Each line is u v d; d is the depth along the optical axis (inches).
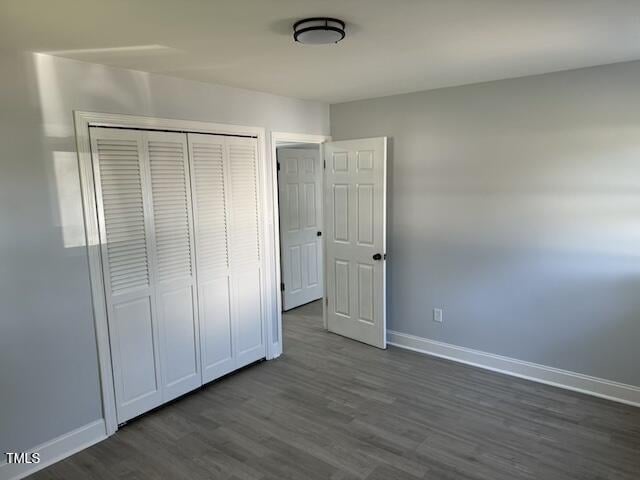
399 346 169.6
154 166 118.6
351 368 150.7
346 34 86.7
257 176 147.7
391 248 166.7
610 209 120.1
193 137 127.6
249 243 147.3
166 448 108.0
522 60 110.3
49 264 100.3
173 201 124.0
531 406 123.1
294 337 180.7
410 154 156.4
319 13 74.8
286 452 105.3
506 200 137.2
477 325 148.9
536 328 136.6
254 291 151.0
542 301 134.4
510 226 137.6
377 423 116.6
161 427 116.9
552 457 101.0
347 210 170.9
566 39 92.7
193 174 128.3
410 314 165.5
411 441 108.3
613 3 72.4
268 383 140.6
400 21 79.8
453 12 75.6
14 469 97.6
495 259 141.9
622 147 116.6
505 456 101.7
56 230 100.9
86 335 108.0
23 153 94.9
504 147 135.4
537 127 128.8
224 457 103.9
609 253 121.6
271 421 118.7
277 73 119.3
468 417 118.3
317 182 225.5
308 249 224.5
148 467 101.0
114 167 110.3
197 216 130.4
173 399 129.3
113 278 112.2
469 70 120.4
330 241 179.8
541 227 131.8
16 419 97.6
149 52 96.3
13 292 95.3
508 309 141.3
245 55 100.7
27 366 98.6
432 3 71.2
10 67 92.2
